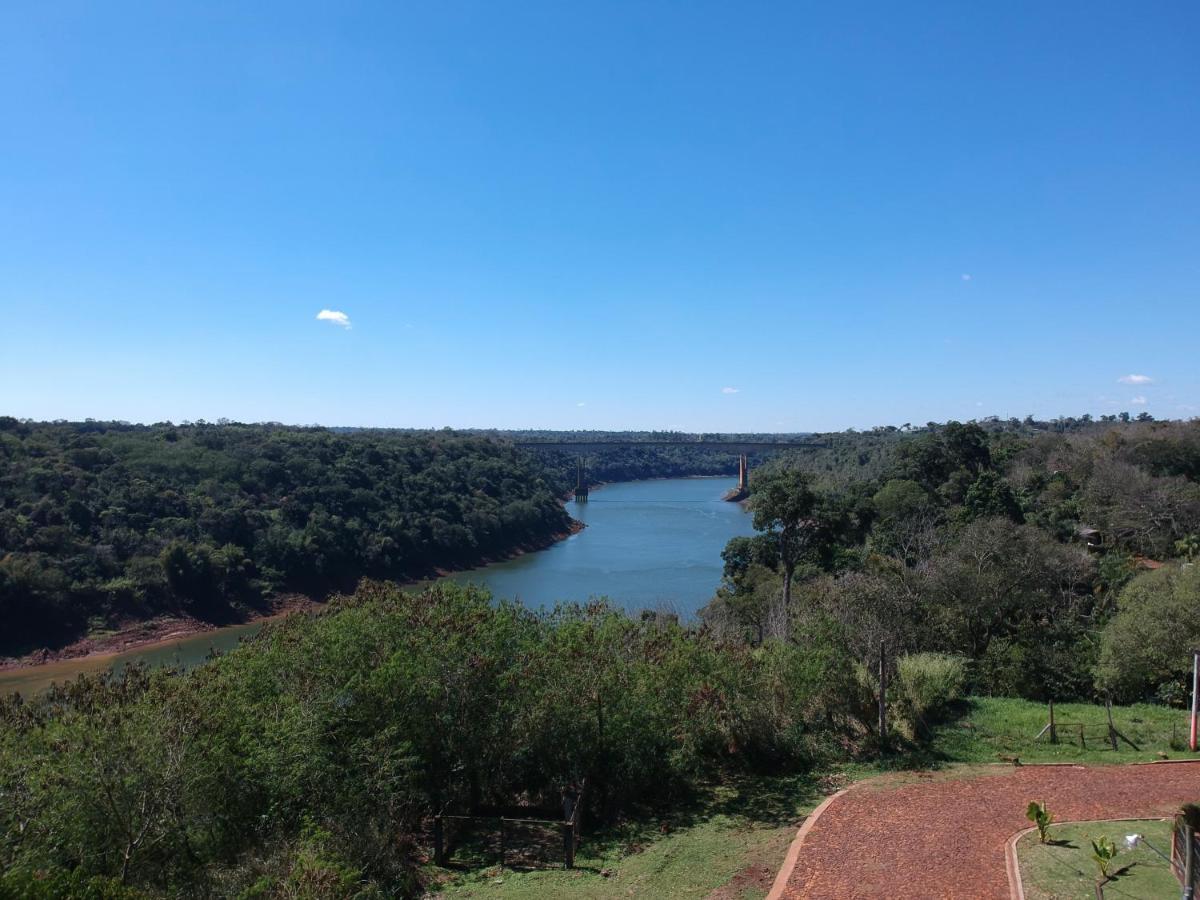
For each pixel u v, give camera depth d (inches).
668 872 468.8
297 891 388.2
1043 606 1125.7
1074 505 2080.5
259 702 540.7
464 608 661.9
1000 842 442.9
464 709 577.6
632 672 640.4
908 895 384.2
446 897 462.3
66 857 408.2
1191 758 601.6
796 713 703.7
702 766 673.0
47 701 520.1
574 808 547.8
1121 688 828.6
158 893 417.4
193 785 460.4
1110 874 374.6
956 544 1380.4
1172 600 804.0
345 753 516.4
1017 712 784.3
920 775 597.3
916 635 954.1
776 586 1673.2
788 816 551.2
